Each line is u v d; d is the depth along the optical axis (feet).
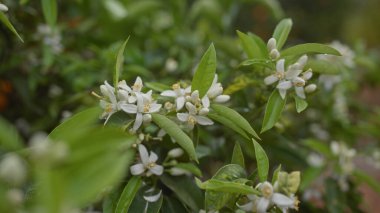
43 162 1.33
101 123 2.21
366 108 3.61
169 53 3.60
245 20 6.68
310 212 2.92
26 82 3.03
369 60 3.47
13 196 1.40
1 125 1.44
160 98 2.08
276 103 2.11
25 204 1.46
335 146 2.73
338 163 2.73
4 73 3.00
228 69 2.85
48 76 3.12
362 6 9.25
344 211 2.97
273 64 2.14
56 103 2.98
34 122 3.07
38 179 1.38
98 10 3.48
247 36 2.17
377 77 3.82
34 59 3.06
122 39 3.55
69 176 1.36
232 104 2.48
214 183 1.84
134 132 1.94
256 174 2.02
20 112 3.19
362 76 3.87
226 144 2.63
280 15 3.86
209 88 2.02
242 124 1.98
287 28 2.25
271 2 3.77
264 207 1.84
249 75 2.28
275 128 2.53
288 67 2.13
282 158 2.81
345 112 3.48
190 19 4.13
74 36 3.36
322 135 3.40
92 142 1.40
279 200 1.85
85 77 2.93
